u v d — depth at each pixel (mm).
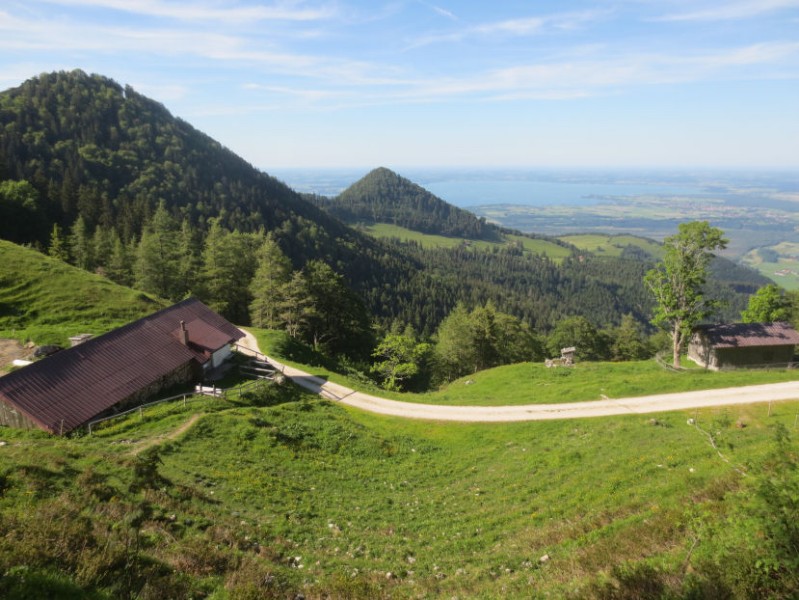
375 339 100125
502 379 57250
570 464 28500
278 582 15078
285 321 79438
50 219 123812
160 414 33281
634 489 22266
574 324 112875
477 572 17438
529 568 17078
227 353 48000
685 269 54094
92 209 136000
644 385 44156
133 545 14164
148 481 20344
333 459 31203
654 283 57281
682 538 15070
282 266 94438
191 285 89312
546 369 58219
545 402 43688
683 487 20688
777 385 41500
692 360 60562
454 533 21938
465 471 31141
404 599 15273
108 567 12070
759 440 27078
